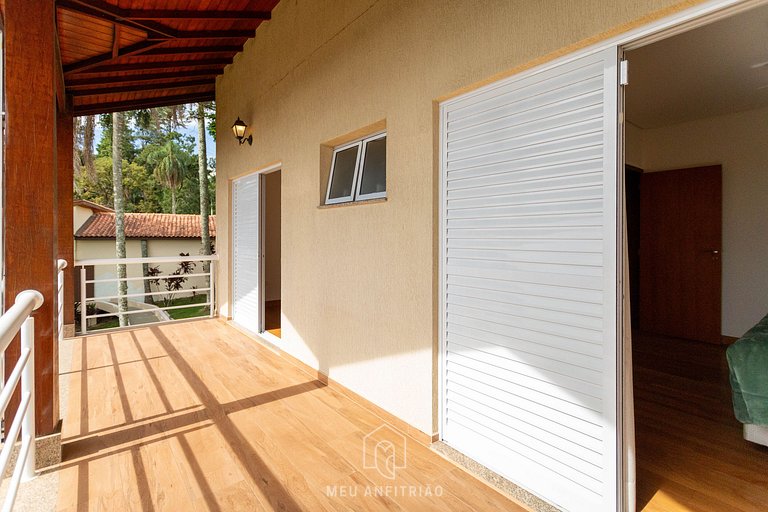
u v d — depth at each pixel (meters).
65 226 5.00
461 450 2.33
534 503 1.89
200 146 12.39
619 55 1.65
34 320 2.16
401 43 2.60
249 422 2.73
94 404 3.01
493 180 2.14
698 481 2.01
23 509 1.85
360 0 2.96
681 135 4.80
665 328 4.92
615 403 1.66
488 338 2.18
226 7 3.98
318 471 2.16
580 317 1.79
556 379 1.88
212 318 6.13
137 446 2.41
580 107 1.77
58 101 4.66
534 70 1.94
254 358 4.15
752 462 2.17
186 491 1.99
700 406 2.88
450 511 1.85
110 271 12.35
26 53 2.11
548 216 1.90
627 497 1.69
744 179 4.35
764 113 4.22
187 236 13.26
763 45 2.79
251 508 1.87
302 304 3.79
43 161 2.16
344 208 3.17
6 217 2.10
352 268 3.09
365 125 2.92
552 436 1.89
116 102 6.02
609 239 1.67
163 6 3.64
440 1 2.33
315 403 3.04
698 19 1.46
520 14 1.92
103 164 18.38
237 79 5.21
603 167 1.69
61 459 2.26
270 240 7.70
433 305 2.42
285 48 3.99
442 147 2.41
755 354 2.22
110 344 4.67
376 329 2.85
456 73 2.24
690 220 4.69
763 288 4.24
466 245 2.29
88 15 3.42
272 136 4.32
